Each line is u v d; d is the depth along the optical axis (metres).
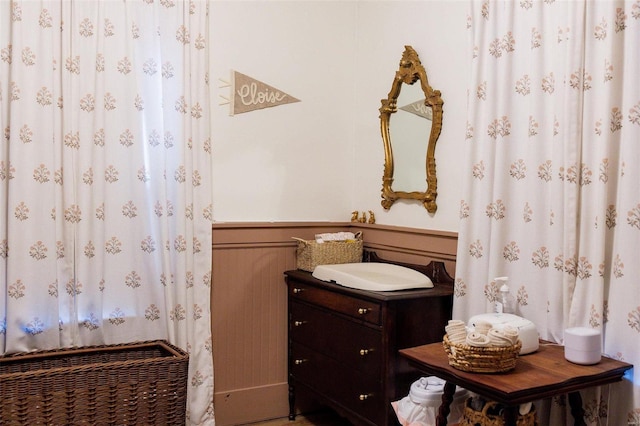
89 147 2.92
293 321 3.36
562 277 2.30
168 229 3.06
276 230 3.40
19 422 2.36
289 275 3.34
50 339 2.85
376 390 2.66
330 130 3.63
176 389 2.67
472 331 2.07
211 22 3.24
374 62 3.53
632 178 2.07
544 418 2.32
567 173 2.25
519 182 2.50
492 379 1.92
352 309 2.82
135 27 2.99
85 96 2.90
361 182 3.65
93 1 2.91
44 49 2.79
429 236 3.05
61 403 2.43
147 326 3.06
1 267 2.76
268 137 3.43
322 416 3.48
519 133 2.51
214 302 3.24
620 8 2.13
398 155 3.31
